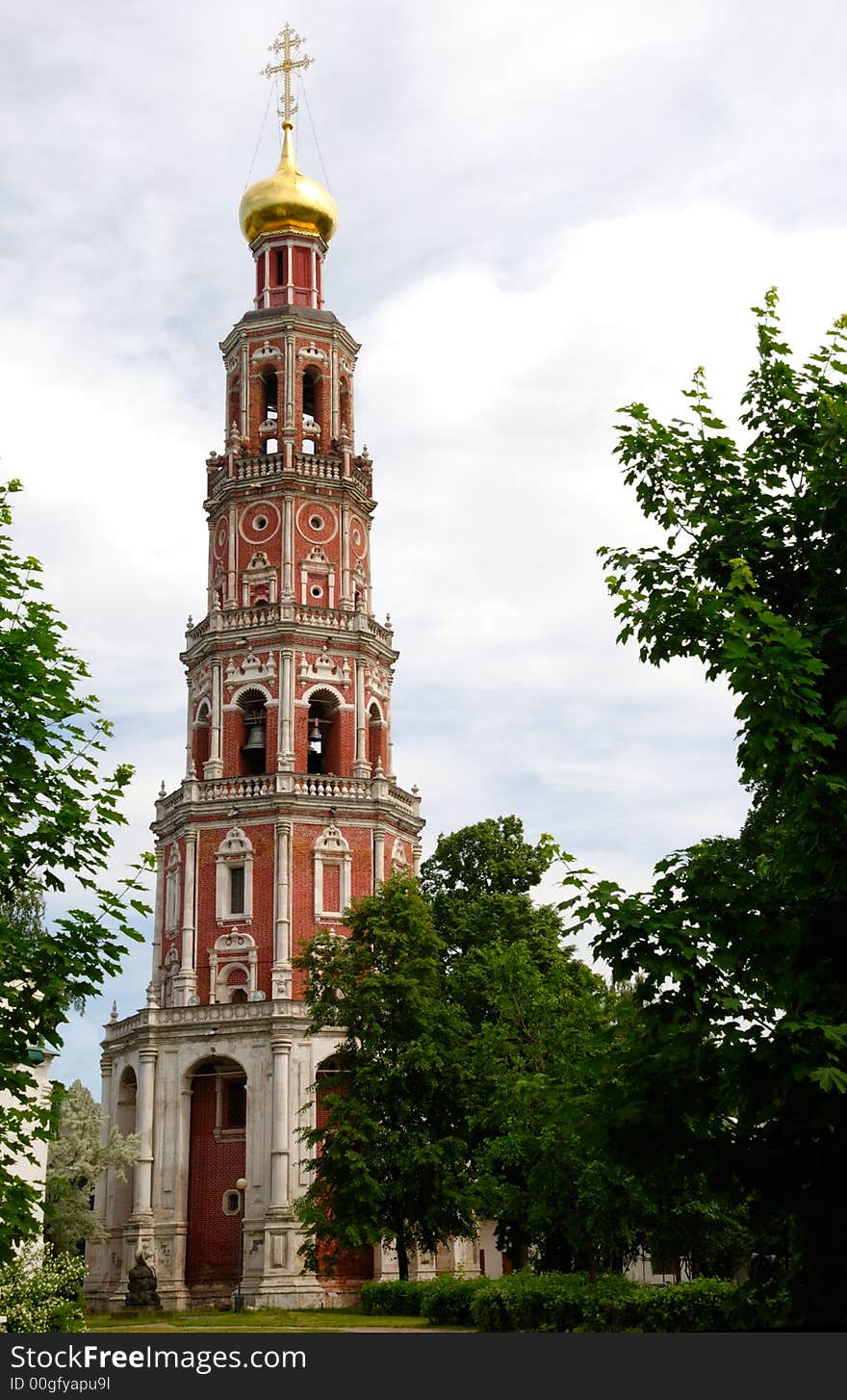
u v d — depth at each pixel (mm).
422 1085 55344
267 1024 65062
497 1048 40562
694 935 16031
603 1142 16141
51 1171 54719
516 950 42812
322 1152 55938
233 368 78875
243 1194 64438
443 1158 53781
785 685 15383
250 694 72500
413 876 66375
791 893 16500
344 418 79000
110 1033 71000
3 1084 20188
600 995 41500
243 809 69562
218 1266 64500
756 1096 15531
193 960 68688
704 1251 36250
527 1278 39750
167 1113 65688
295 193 79938
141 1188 64438
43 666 21906
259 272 80688
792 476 19297
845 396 19188
